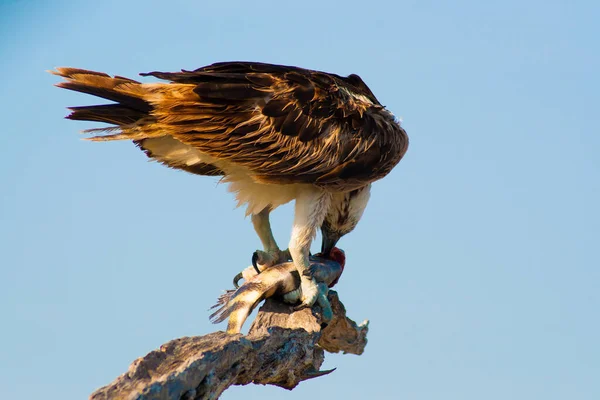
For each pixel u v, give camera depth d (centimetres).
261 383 1017
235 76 1165
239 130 1159
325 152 1212
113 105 1148
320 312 1206
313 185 1243
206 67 1214
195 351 827
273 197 1262
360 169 1256
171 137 1209
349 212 1343
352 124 1248
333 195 1331
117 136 1167
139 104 1137
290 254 1299
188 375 772
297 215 1230
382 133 1287
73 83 1134
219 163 1234
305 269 1201
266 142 1175
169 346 829
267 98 1175
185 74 1143
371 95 1366
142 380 768
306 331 1091
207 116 1143
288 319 1162
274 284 1159
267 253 1255
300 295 1198
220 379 856
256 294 1144
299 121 1188
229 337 885
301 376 1095
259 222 1285
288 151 1190
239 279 1269
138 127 1157
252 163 1187
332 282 1317
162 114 1136
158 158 1241
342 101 1252
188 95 1140
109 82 1136
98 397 730
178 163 1251
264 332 1002
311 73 1246
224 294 1207
